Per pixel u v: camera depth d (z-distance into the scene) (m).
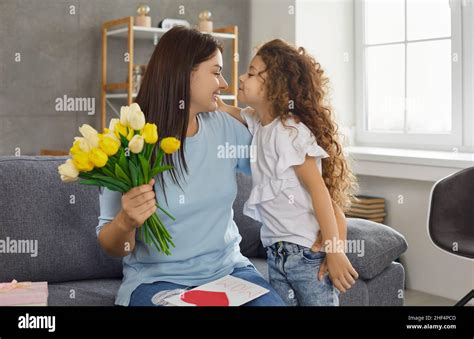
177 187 1.68
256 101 1.79
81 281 2.13
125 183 1.47
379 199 3.68
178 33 1.69
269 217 1.78
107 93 3.95
